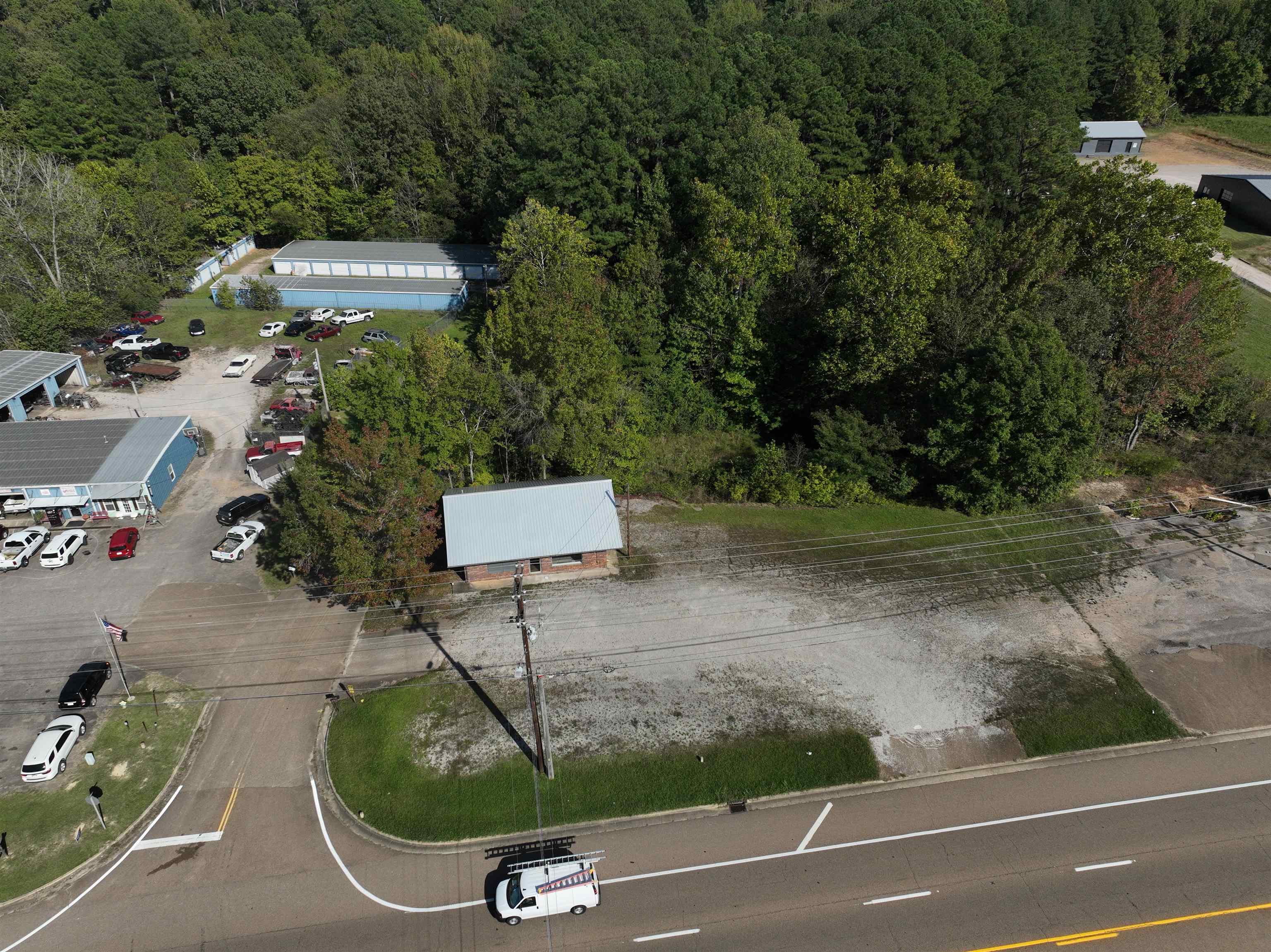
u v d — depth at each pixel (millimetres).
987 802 31344
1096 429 46344
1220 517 47281
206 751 34312
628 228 72562
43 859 29969
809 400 58844
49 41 124062
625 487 50688
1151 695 35656
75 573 45469
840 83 72938
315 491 39906
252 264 96375
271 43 127188
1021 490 48562
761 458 51812
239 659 38781
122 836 30844
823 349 57375
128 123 106875
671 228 68875
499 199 83312
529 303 49781
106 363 71000
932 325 51406
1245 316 56688
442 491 44219
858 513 49250
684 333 60562
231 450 59000
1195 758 33031
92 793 30391
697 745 33594
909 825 30484
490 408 46125
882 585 42562
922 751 33375
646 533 47219
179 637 40281
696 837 30250
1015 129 67500
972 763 32938
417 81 104188
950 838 29969
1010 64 80812
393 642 39469
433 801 31672
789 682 36562
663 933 26938
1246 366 59250
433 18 141500
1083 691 35906
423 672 37594
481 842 30266
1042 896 27859
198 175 95062
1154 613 40344
